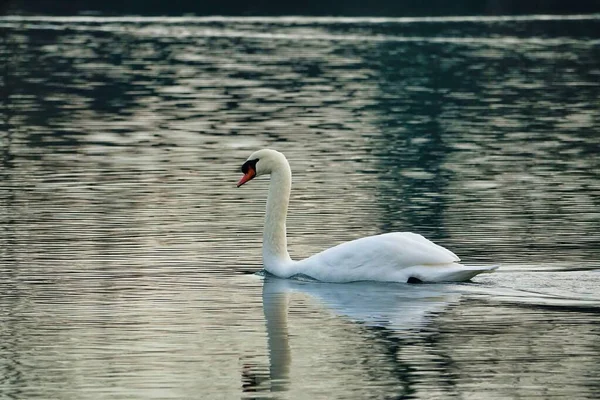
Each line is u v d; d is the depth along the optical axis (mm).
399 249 16812
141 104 39312
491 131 33594
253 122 35281
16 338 14195
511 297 15922
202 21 75750
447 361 13297
